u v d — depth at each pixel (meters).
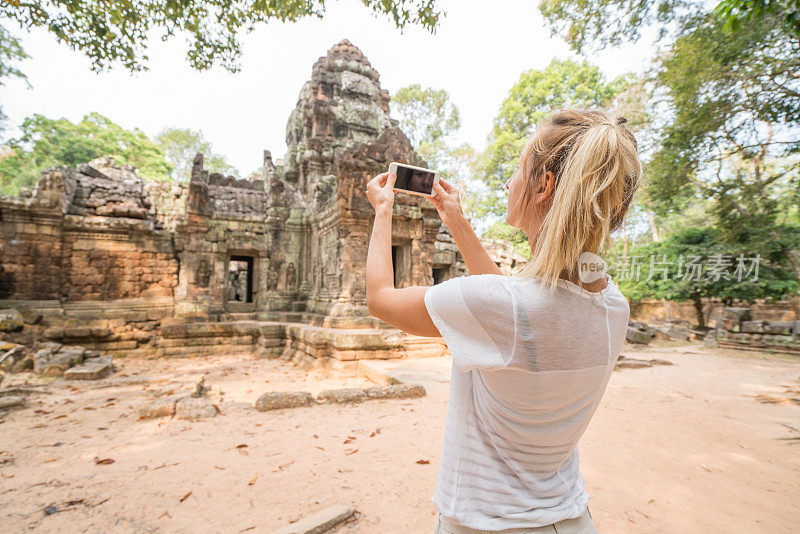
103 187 13.63
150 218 14.41
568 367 0.82
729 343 14.56
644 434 5.15
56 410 5.78
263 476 3.71
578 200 0.79
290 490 3.45
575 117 0.92
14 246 11.80
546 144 0.91
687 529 2.96
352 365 10.12
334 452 4.31
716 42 9.03
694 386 8.52
